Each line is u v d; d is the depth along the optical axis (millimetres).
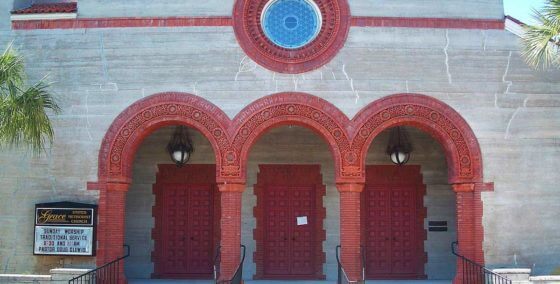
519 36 19250
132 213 21297
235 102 18625
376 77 18812
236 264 18188
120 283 18281
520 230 18594
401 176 21656
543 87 19203
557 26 16922
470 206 18703
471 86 19000
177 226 21297
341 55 18844
